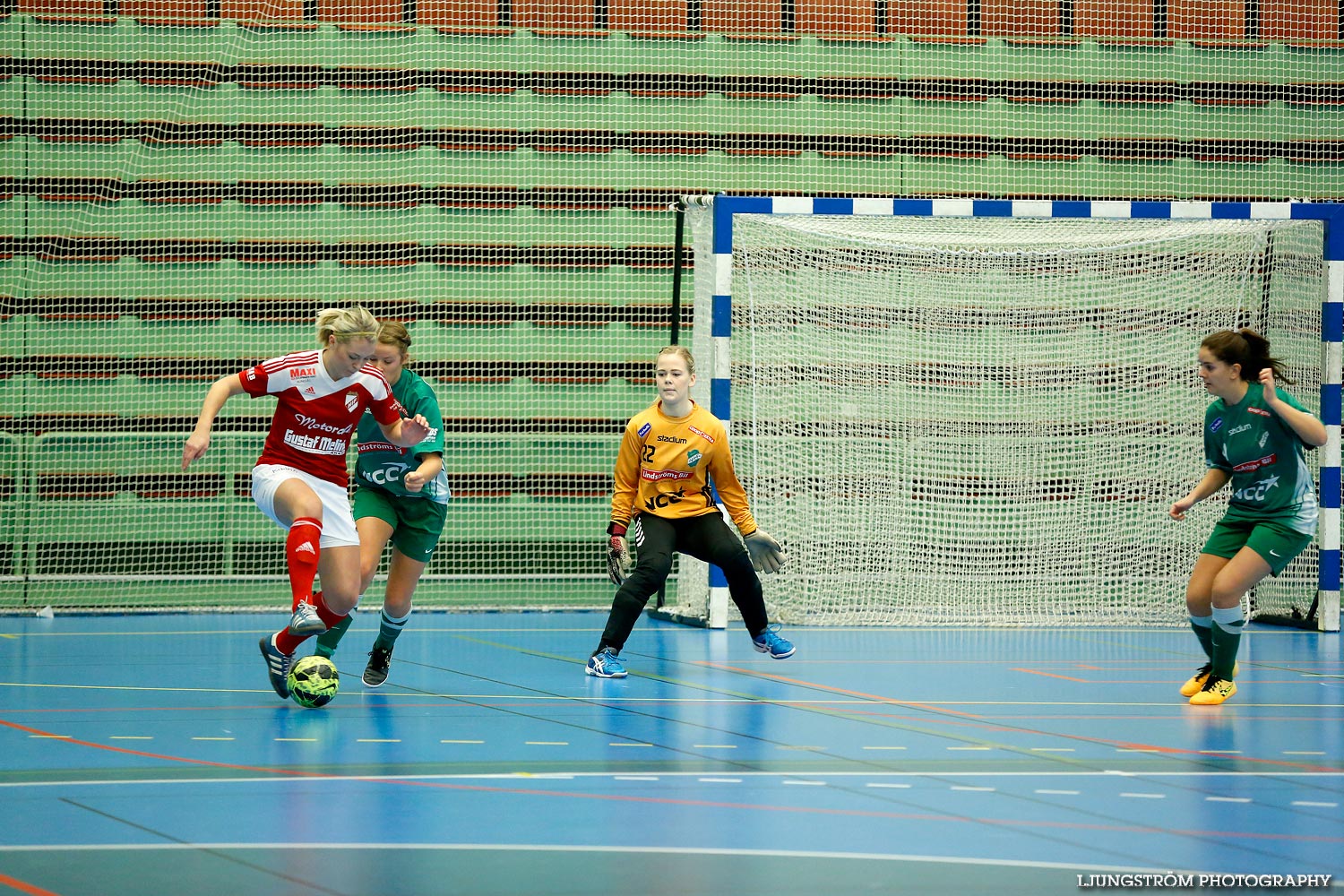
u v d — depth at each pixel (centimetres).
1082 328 2600
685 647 1953
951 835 820
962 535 2552
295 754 1095
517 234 2839
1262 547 1432
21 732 1198
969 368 2575
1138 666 1792
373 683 1505
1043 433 2583
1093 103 2920
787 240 2516
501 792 945
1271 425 1442
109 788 951
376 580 2698
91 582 2600
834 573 2509
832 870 734
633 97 2859
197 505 2644
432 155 2811
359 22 2805
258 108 2784
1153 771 1046
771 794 944
